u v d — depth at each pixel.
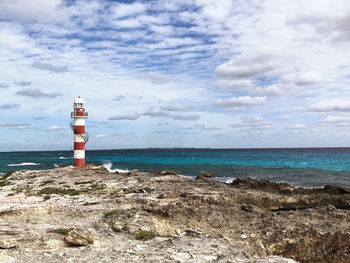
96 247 11.42
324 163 70.12
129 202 20.02
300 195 23.55
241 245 12.20
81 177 36.03
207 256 10.56
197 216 15.69
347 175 46.28
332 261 12.21
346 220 15.07
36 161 94.38
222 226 14.59
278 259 10.21
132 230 13.66
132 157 117.38
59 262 9.62
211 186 28.36
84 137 48.62
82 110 48.06
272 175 47.00
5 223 14.54
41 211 17.42
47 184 30.52
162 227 14.34
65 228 13.29
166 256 10.43
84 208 18.00
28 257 10.05
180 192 23.38
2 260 9.67
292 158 93.75
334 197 22.41
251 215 16.11
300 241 12.80
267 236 13.19
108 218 15.57
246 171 52.88
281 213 16.61
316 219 15.25
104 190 25.64
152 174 39.25
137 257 10.30
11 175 40.00
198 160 87.62
